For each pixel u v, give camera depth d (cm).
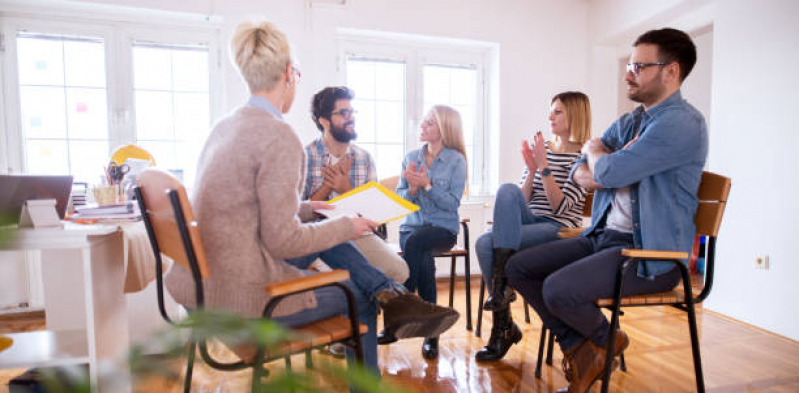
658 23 358
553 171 217
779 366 212
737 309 284
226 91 329
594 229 177
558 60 411
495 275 196
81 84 316
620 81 425
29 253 296
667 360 219
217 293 110
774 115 261
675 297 153
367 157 240
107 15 315
